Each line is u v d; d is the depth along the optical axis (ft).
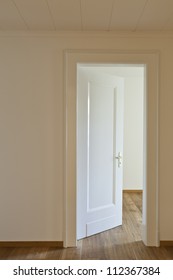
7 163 9.02
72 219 9.07
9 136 8.99
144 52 8.88
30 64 8.93
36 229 9.11
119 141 11.39
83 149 9.87
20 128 8.99
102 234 10.46
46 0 6.84
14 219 9.09
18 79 8.93
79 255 8.48
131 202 15.81
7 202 9.07
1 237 9.11
